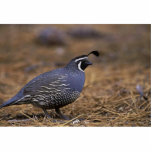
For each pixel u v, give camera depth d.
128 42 18.94
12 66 14.48
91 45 18.84
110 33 22.45
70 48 18.30
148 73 12.59
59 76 7.73
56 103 7.78
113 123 7.55
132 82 11.26
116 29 24.00
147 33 21.56
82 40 20.66
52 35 18.78
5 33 21.19
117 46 18.11
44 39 18.78
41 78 7.79
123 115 8.10
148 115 8.14
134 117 7.93
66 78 7.75
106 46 18.38
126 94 9.88
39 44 18.91
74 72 7.99
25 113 8.62
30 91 7.71
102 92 10.51
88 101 9.55
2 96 10.22
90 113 8.52
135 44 18.17
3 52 16.91
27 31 21.75
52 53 17.05
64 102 7.82
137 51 16.55
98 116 8.20
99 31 22.27
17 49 17.62
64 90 7.68
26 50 17.47
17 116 8.34
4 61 15.44
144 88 10.23
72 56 16.48
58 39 18.78
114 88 10.75
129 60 15.16
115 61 15.30
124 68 13.84
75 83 7.84
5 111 8.70
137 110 8.54
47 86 7.63
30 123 7.57
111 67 14.23
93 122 7.69
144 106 8.87
